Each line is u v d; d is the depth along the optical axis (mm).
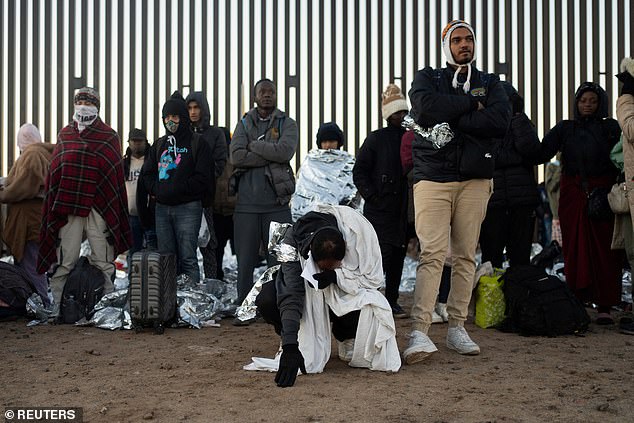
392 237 5855
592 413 3061
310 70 9125
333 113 9094
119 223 5938
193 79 9141
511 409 3119
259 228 5922
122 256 8664
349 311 3822
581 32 9273
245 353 4445
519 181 5746
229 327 5562
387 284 6078
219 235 7125
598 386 3520
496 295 5371
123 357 4332
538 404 3199
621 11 9211
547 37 9234
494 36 9258
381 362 3836
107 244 5902
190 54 9156
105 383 3629
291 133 5957
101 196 5828
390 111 5906
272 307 3797
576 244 5648
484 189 4273
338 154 6582
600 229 5555
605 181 5602
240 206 5914
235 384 3564
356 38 9125
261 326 5598
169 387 3525
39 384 3623
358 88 9117
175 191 5828
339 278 3803
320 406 3154
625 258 5836
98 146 5836
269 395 3344
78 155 5734
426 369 3922
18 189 6145
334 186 6461
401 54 9109
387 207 5859
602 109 5680
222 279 7203
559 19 9250
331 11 9117
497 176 5770
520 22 9242
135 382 3645
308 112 9102
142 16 9164
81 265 5809
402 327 5449
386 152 5883
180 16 9148
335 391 3414
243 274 5871
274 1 9148
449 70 4328
